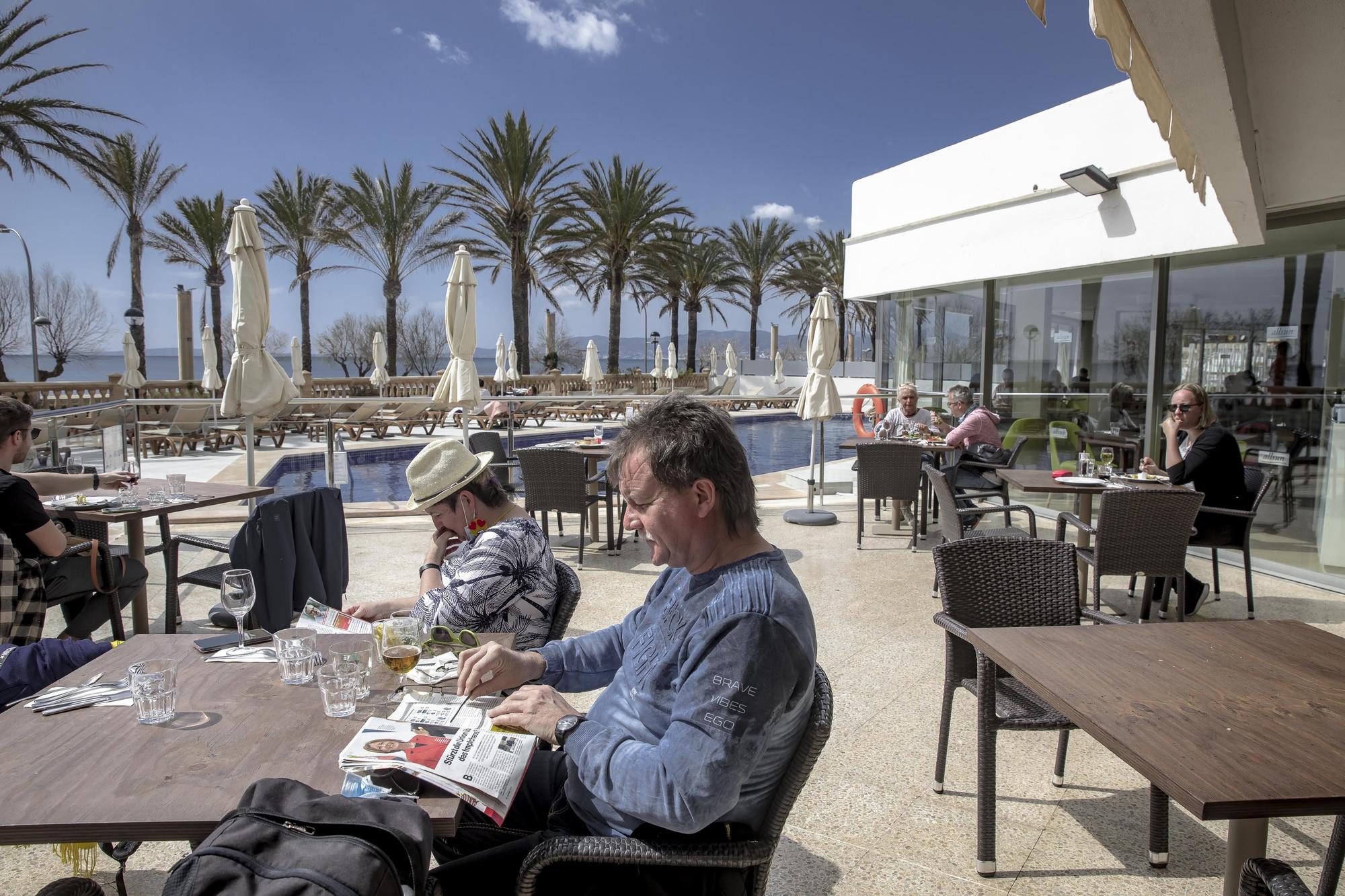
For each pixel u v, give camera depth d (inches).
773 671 46.9
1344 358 206.1
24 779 50.4
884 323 367.9
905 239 331.3
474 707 63.6
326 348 1546.5
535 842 57.1
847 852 89.4
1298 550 217.0
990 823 84.6
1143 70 91.3
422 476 92.3
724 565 52.8
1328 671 68.9
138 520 153.3
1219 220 219.6
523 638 85.0
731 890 50.4
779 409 1067.3
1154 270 249.3
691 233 1062.4
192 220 940.6
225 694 65.9
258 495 169.8
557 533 267.9
